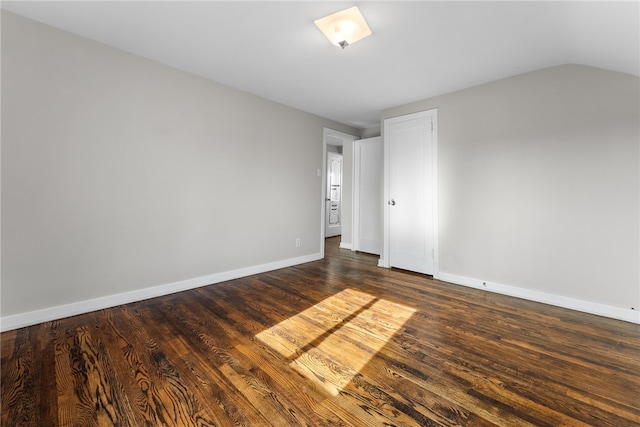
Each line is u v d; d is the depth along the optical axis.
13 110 1.91
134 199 2.47
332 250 5.14
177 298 2.61
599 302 2.34
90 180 2.23
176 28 2.05
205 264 2.99
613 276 2.28
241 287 2.96
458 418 1.21
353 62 2.54
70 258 2.16
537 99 2.62
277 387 1.40
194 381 1.43
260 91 3.26
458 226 3.17
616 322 2.19
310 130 4.11
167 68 2.63
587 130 2.38
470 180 3.07
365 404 1.29
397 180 3.75
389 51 2.33
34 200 2.00
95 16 1.92
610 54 2.05
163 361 1.60
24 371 1.49
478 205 3.01
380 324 2.12
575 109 2.43
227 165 3.13
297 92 3.28
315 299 2.62
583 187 2.40
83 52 2.17
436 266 3.35
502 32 2.01
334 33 2.01
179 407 1.26
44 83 2.02
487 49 2.26
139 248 2.51
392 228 3.82
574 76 2.43
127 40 2.22
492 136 2.90
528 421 1.20
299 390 1.38
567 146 2.47
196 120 2.85
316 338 1.90
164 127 2.63
